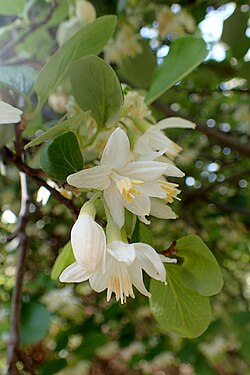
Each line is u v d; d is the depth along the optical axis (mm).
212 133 532
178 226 714
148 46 398
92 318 605
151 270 137
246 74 516
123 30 396
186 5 443
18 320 251
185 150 719
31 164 206
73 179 139
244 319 567
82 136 181
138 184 142
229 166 731
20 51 301
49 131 142
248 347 549
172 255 167
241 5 436
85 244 130
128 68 396
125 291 137
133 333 641
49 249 734
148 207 142
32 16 301
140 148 172
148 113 195
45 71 168
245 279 969
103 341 565
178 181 637
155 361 646
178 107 739
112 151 140
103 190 143
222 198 773
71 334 572
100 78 155
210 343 607
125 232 145
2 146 188
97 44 172
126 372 839
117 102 159
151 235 162
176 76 197
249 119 663
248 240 827
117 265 139
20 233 259
